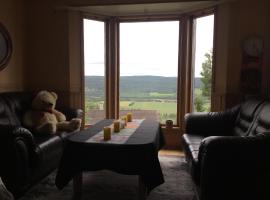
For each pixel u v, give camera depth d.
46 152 2.87
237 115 3.48
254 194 2.11
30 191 2.80
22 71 4.46
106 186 2.95
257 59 3.88
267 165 2.08
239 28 3.89
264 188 2.11
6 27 4.02
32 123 3.50
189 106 4.71
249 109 3.12
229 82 3.95
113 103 4.96
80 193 2.60
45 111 3.66
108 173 3.33
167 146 4.71
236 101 3.96
